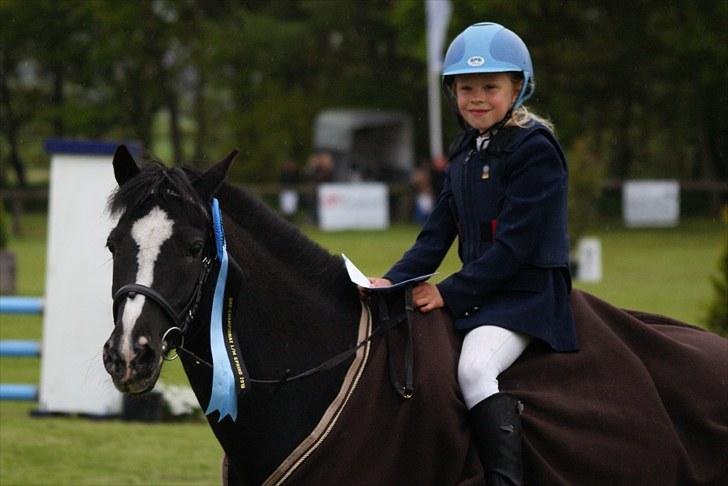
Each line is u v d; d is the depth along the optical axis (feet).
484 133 20.21
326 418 18.38
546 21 140.97
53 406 40.37
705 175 137.49
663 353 20.54
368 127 148.15
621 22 136.77
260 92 168.25
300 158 161.89
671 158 161.38
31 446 35.99
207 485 31.83
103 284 39.91
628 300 65.67
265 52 164.25
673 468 19.45
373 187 123.03
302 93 168.45
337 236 110.01
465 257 20.35
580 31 142.20
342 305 19.72
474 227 20.03
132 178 17.72
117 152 18.17
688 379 20.38
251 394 18.49
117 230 17.34
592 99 147.33
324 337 19.22
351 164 143.43
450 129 145.38
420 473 18.37
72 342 40.11
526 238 19.17
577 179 79.77
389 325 19.38
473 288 19.35
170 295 17.02
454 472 18.42
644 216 124.36
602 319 20.65
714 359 20.80
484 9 135.44
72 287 39.93
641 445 19.24
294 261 19.52
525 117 20.08
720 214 129.49
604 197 139.03
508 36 20.03
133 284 16.84
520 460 18.45
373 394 18.60
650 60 139.54
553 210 19.45
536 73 142.61
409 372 18.65
